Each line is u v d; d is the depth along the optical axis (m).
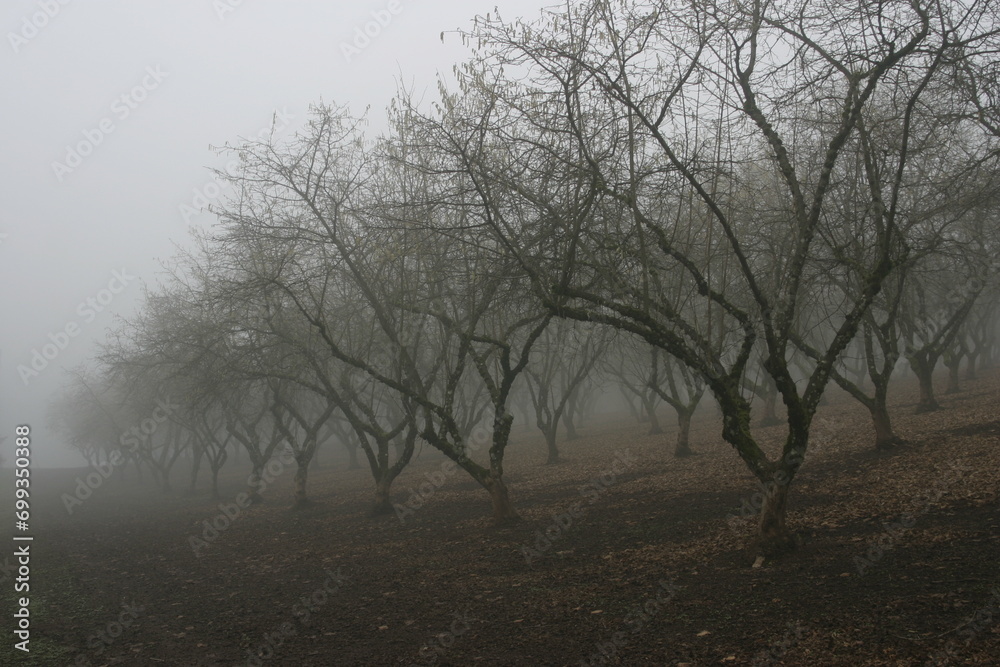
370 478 35.97
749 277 10.50
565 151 12.79
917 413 24.23
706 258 13.22
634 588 10.87
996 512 11.20
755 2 11.05
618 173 12.76
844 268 16.88
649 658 7.90
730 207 13.33
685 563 11.86
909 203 17.33
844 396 37.47
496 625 9.96
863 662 6.90
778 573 10.32
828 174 10.50
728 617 8.85
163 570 17.98
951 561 9.41
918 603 8.15
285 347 22.48
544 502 20.58
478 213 13.63
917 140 14.13
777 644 7.70
